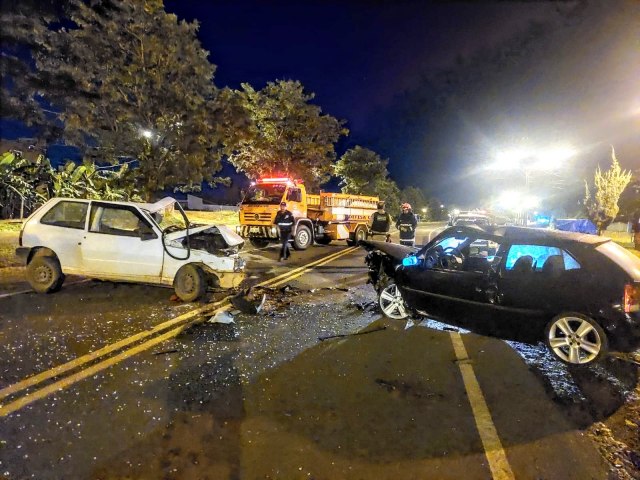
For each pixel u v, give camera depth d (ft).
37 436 10.54
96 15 54.95
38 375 13.84
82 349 16.21
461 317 18.29
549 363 16.35
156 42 57.41
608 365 16.10
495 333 17.42
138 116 59.47
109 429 10.98
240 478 9.37
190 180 63.62
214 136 62.59
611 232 100.12
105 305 22.49
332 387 13.85
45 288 24.34
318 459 10.10
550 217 77.46
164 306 22.71
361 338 18.86
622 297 14.74
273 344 17.70
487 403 13.06
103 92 55.98
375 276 23.81
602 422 12.13
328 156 102.47
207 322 20.20
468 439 11.09
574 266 16.02
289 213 42.57
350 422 11.75
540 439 11.19
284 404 12.62
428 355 16.98
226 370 14.88
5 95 49.26
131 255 23.95
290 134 91.61
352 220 60.75
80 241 24.31
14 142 64.75
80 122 55.62
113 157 62.18
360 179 130.00
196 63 61.16
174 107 59.77
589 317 15.17
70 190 56.49
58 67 52.42
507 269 17.26
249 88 88.02
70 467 9.48
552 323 15.96
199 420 11.59
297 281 31.37
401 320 21.83
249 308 22.31
